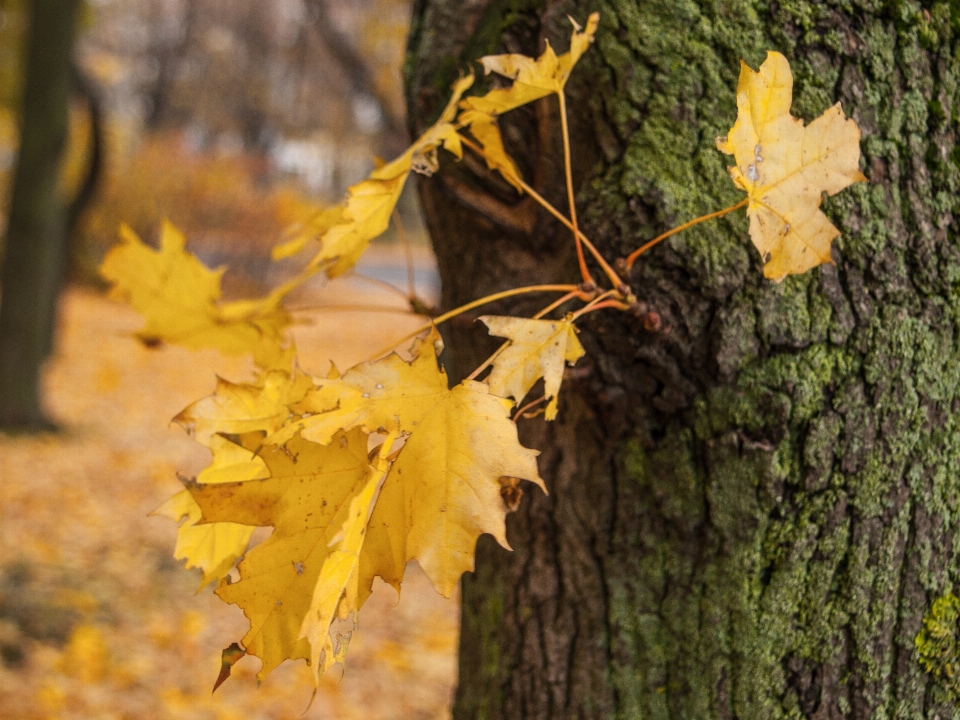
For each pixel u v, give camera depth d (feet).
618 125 2.68
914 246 2.64
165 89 55.52
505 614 2.98
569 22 2.73
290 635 2.23
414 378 2.30
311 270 2.66
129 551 10.48
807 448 2.64
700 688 2.72
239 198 32.68
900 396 2.64
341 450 2.26
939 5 2.65
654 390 2.70
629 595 2.81
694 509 2.72
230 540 2.41
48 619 8.14
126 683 7.31
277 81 56.24
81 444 14.93
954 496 2.68
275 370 2.35
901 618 2.67
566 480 2.86
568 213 2.77
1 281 15.12
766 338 2.62
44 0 14.75
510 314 2.87
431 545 2.26
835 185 2.38
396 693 8.11
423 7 3.03
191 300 2.77
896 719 2.68
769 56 2.35
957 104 2.66
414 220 62.64
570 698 2.87
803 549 2.66
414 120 2.98
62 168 15.43
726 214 2.62
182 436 16.66
